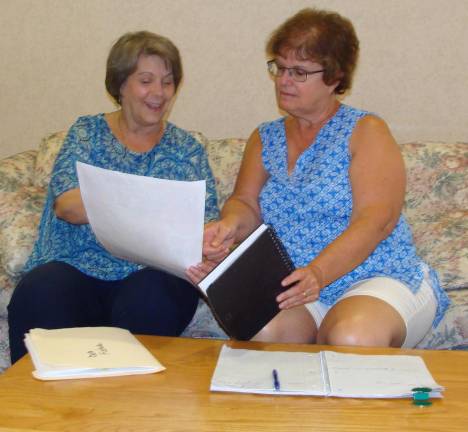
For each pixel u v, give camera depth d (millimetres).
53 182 1922
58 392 1201
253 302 1428
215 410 1141
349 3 2523
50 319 1691
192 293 1832
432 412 1134
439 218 2170
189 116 2711
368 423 1098
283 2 2562
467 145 2318
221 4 2604
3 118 2840
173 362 1348
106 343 1386
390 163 1782
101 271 1932
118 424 1091
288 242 1874
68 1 2699
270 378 1248
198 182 1367
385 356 1356
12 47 2775
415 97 2549
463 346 1878
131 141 2016
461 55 2492
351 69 1838
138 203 1437
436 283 1835
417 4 2484
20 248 2123
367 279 1786
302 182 1852
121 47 1898
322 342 1595
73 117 2791
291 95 1814
